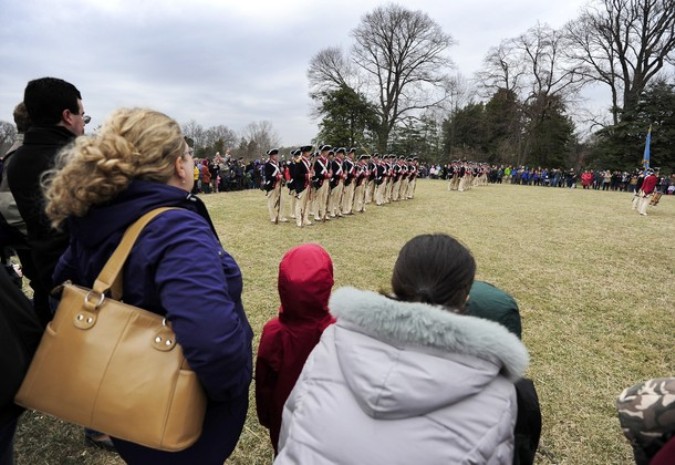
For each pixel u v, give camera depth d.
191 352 1.01
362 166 11.62
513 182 32.31
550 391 3.09
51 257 1.81
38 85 1.81
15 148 2.17
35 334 1.28
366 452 0.92
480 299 1.70
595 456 2.47
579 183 33.34
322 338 1.16
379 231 8.62
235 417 1.35
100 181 1.05
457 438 0.91
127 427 1.06
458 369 0.92
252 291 4.73
